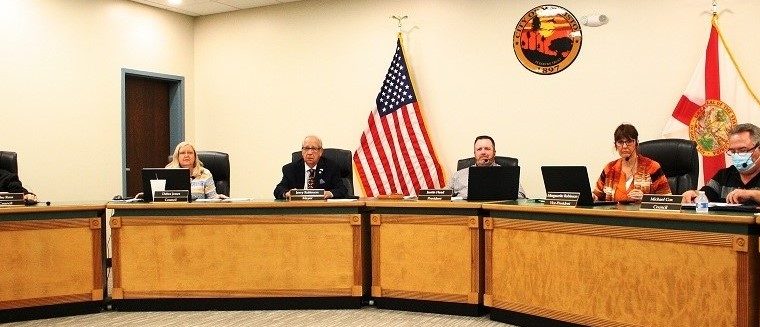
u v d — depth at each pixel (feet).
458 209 13.76
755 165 11.33
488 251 13.52
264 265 14.51
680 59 17.10
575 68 18.54
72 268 14.32
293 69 23.29
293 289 14.48
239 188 24.49
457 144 20.34
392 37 21.43
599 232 11.44
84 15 21.43
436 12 20.65
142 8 23.30
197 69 25.05
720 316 9.86
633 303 10.98
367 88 21.90
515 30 19.36
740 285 9.64
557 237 12.16
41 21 20.21
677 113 16.99
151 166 24.29
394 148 20.68
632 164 13.60
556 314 12.16
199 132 25.05
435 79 20.67
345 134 22.35
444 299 13.91
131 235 14.60
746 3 16.20
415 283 14.16
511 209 12.82
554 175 12.42
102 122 22.02
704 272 10.06
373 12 21.76
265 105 23.89
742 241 9.59
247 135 24.29
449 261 13.87
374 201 14.42
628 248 11.06
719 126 16.46
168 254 14.55
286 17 23.41
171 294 14.53
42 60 20.25
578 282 11.80
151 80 24.29
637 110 17.70
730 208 10.60
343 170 17.11
